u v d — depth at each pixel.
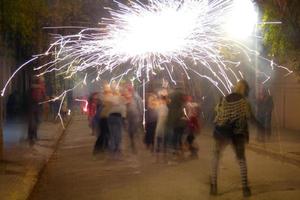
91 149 20.36
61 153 19.55
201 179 12.82
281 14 15.73
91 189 12.20
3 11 14.99
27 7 15.59
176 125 15.97
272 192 10.89
